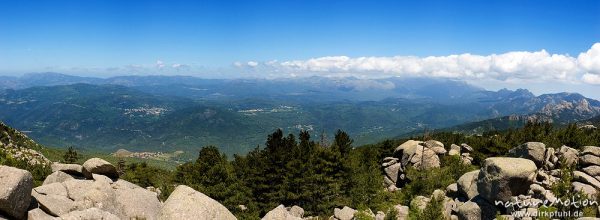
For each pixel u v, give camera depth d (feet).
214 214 89.86
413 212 141.59
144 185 298.35
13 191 72.54
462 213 126.62
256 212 205.05
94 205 89.30
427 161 241.76
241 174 272.51
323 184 225.56
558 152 179.32
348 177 232.53
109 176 114.73
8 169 75.72
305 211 220.23
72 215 72.49
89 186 95.66
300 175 226.17
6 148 363.15
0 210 72.28
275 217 107.24
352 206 213.05
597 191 126.52
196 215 86.89
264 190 234.58
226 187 221.05
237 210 210.38
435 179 198.59
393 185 246.27
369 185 214.69
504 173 116.37
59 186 93.61
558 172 157.28
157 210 97.40
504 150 269.44
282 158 232.12
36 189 89.35
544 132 312.71
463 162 226.99
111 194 95.66
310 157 238.68
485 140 284.20
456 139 349.20
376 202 204.44
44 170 223.10
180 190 94.73
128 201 95.81
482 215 121.49
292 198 219.61
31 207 79.41
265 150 253.03
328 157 237.25
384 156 284.41
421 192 190.08
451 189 150.61
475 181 136.46
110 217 76.48
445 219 126.31
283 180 228.43
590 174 151.33
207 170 233.14
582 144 254.27
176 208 87.40
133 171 331.77
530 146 158.30
